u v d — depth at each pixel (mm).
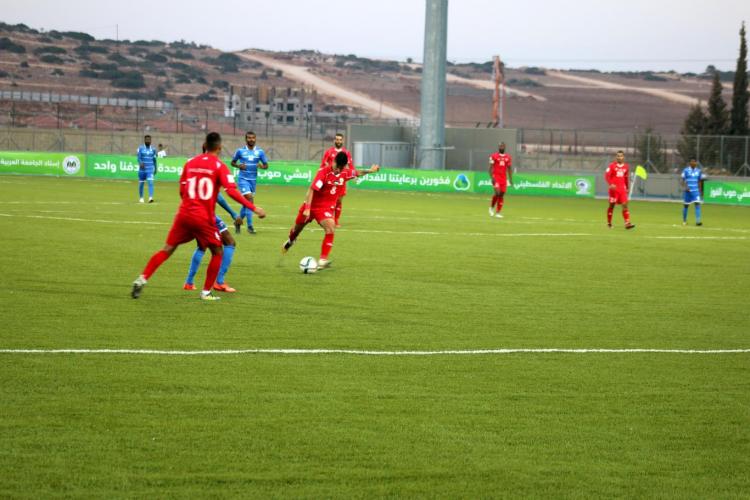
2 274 15305
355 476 6730
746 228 31422
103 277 15297
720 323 12961
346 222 28500
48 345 10320
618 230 29016
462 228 27594
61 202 32812
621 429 7965
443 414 8219
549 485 6680
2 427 7496
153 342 10648
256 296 14023
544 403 8664
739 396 9078
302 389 8867
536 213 36594
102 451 7055
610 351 10930
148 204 33094
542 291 15484
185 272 16156
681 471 7023
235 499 6281
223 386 8883
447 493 6484
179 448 7164
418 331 11789
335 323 12133
